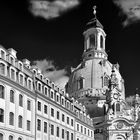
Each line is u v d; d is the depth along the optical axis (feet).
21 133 213.87
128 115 498.28
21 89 218.59
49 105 260.83
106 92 526.16
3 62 201.36
